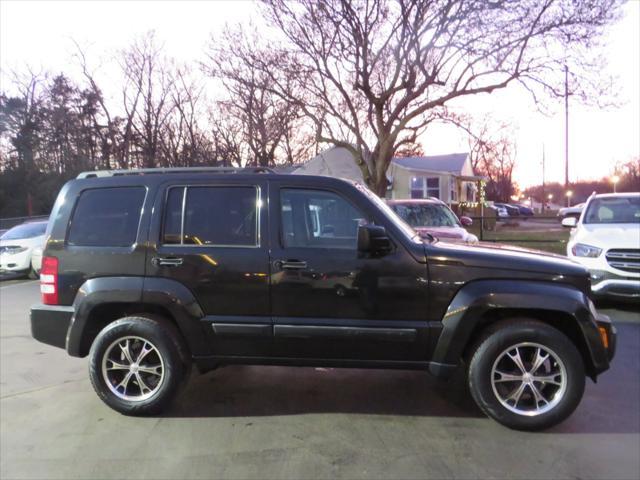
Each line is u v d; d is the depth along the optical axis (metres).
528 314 3.77
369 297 3.74
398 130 16.72
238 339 3.88
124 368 4.00
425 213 10.55
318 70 16.70
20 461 3.33
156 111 34.03
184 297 3.89
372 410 4.10
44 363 5.48
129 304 4.04
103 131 37.53
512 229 25.88
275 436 3.65
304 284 3.79
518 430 3.68
